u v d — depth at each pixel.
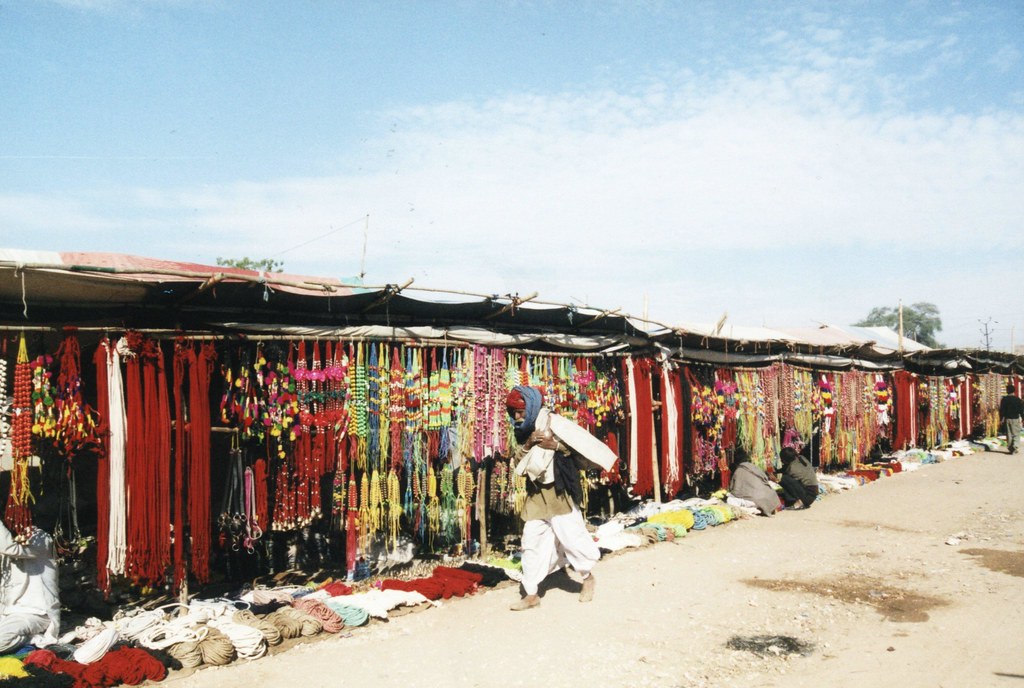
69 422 5.30
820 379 14.50
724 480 11.84
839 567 7.90
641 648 5.51
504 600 6.72
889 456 17.47
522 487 8.23
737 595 6.87
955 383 20.72
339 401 6.80
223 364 6.22
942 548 8.76
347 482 7.10
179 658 5.02
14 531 5.09
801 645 5.60
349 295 6.70
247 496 6.28
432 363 7.66
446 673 5.04
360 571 7.16
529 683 4.88
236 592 6.65
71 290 5.54
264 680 4.89
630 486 10.16
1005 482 14.06
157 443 5.70
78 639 5.33
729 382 11.95
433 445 7.64
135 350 5.62
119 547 5.46
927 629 5.90
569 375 8.99
